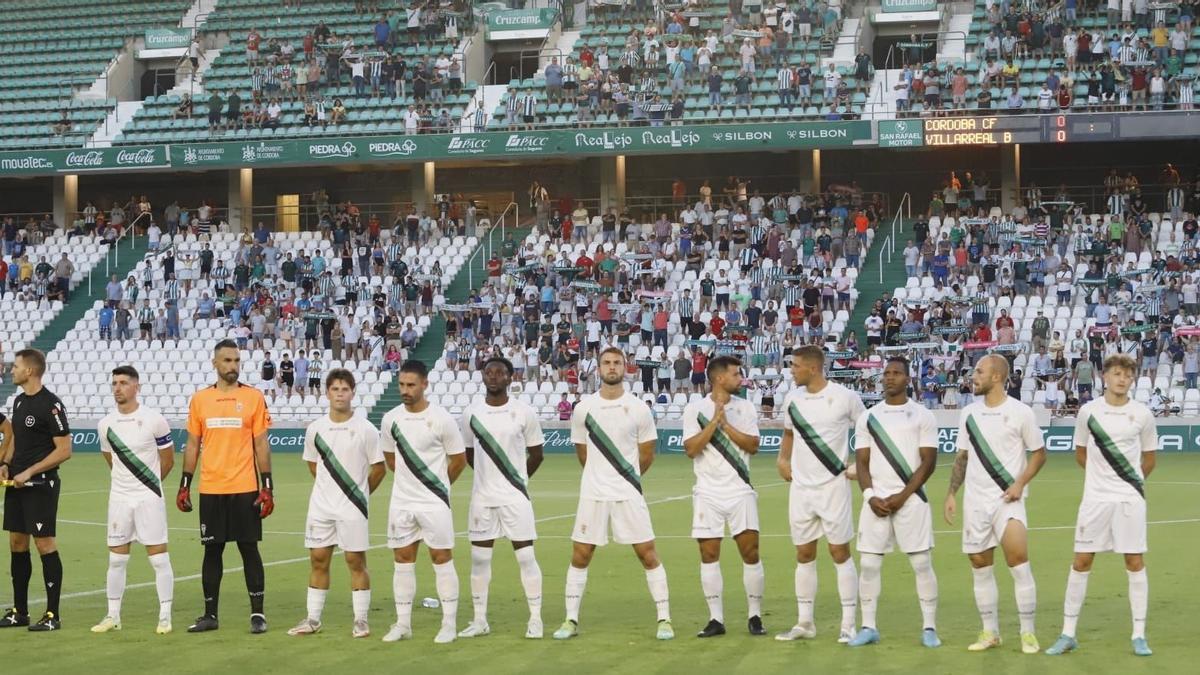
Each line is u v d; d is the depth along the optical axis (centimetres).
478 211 4403
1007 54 4125
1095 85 3894
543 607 1283
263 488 1163
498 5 4688
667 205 4462
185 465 1165
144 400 3828
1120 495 1030
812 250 3769
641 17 4547
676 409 3441
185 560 1630
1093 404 1045
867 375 3312
